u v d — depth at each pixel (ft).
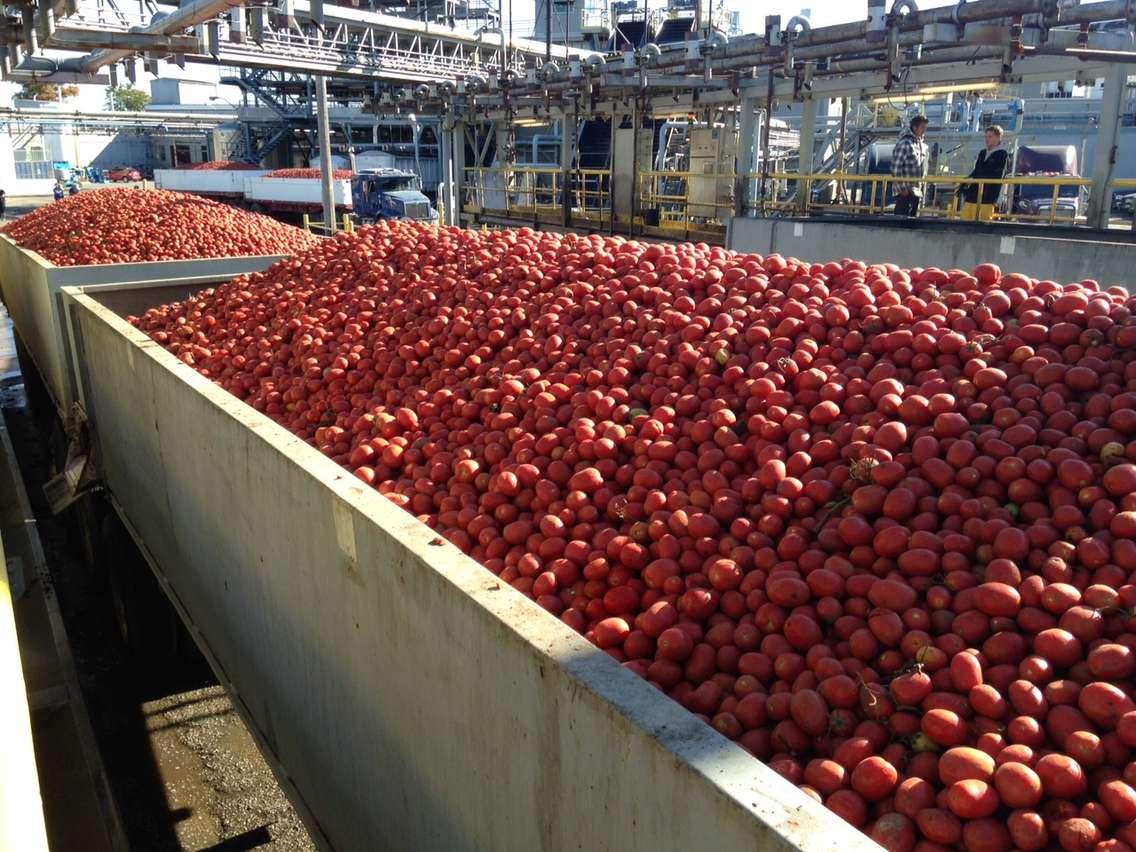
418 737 8.52
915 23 29.27
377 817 9.78
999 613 7.84
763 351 12.51
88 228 35.53
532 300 16.31
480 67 65.00
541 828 6.97
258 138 149.48
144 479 17.44
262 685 12.63
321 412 15.48
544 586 9.98
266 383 16.83
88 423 21.97
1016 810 6.20
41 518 27.02
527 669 6.68
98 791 12.87
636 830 5.93
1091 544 8.23
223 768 16.25
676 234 46.29
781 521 9.86
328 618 9.98
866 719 7.49
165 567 16.80
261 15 35.76
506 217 60.75
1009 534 8.47
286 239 35.24
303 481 9.87
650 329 13.97
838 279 14.49
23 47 39.22
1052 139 85.76
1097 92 92.12
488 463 12.42
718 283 14.89
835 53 34.27
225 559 13.26
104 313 19.63
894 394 10.91
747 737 7.57
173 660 19.04
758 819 4.94
